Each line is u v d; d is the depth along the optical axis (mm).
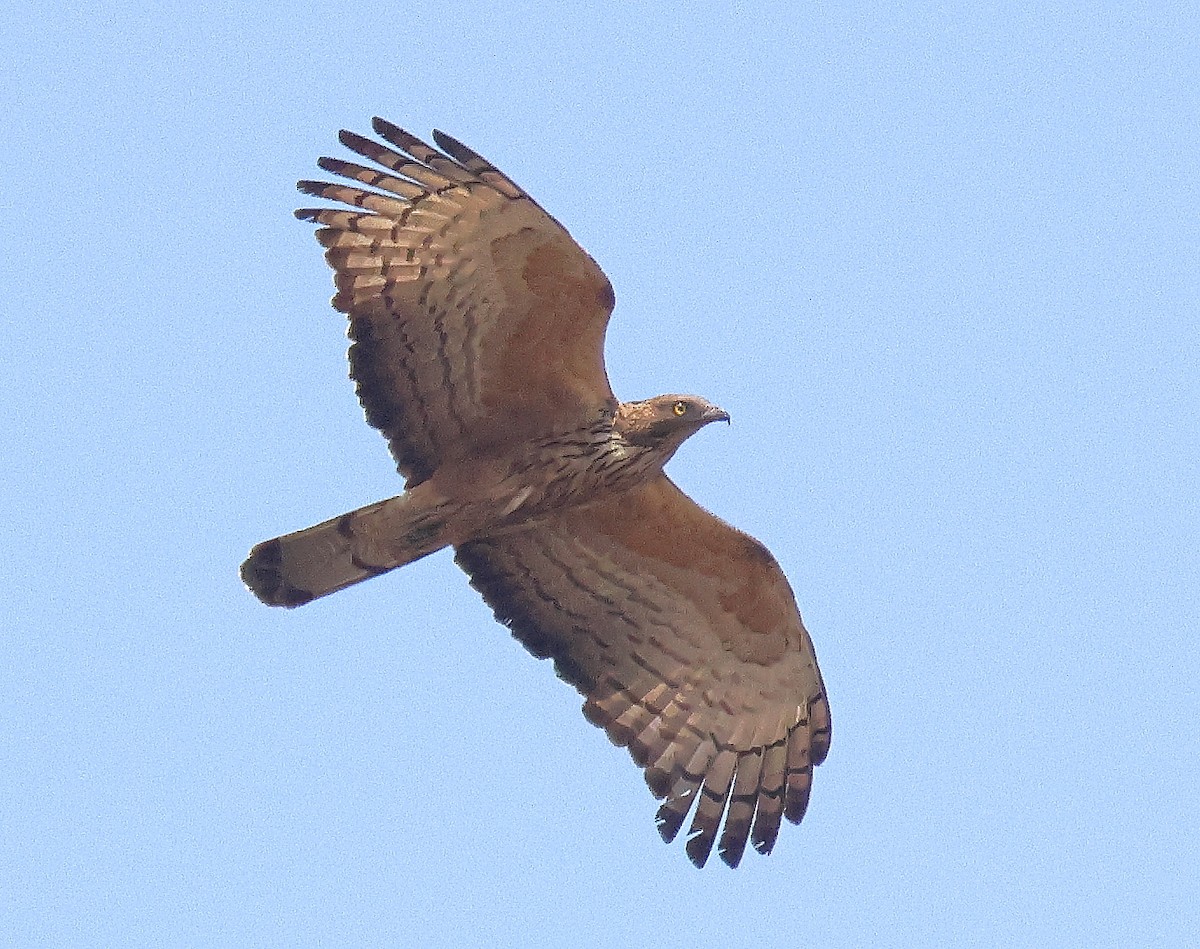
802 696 22344
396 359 20328
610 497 21297
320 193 20094
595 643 22484
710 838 22250
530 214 19344
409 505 20531
